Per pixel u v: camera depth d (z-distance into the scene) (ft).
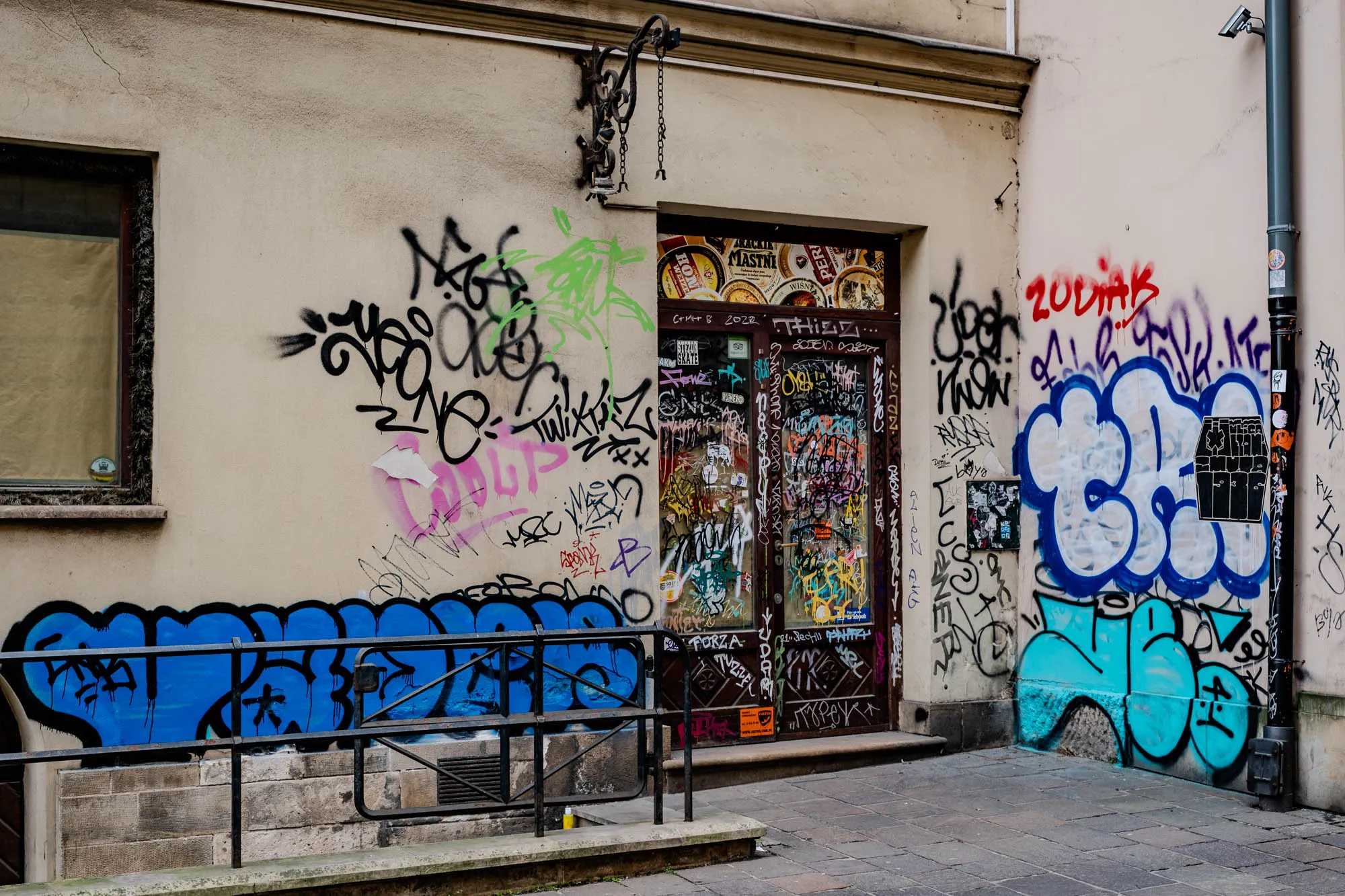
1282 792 20.99
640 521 23.07
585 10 22.40
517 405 22.12
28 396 19.54
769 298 25.58
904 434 26.66
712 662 24.72
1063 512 25.99
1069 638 25.79
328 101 20.84
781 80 24.59
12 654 15.44
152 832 19.35
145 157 19.98
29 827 19.15
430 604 21.35
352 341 20.92
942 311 26.27
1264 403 22.08
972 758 25.70
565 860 17.66
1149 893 17.01
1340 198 20.80
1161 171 24.09
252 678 20.07
